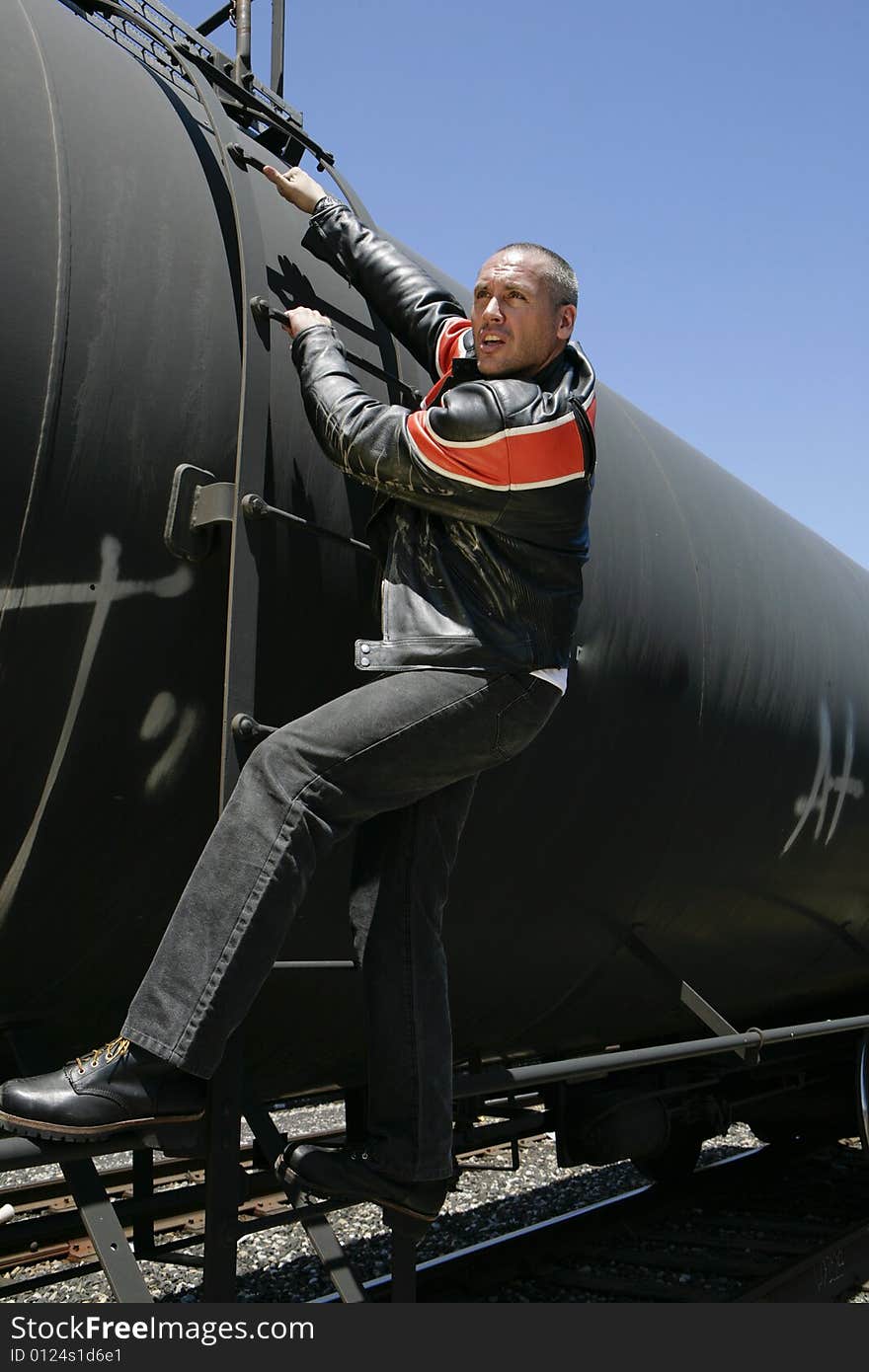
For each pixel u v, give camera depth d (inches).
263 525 90.2
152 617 83.2
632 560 137.9
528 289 83.4
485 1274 168.7
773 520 191.3
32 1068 86.5
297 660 93.9
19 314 76.1
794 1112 241.8
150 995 72.1
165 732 85.8
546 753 121.0
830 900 195.0
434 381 99.2
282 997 102.7
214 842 75.2
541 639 82.3
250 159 97.9
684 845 150.0
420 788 81.6
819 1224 215.5
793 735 168.4
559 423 77.9
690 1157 231.1
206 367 88.5
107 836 84.4
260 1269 182.5
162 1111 73.2
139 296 84.6
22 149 79.5
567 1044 165.8
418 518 84.3
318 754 76.7
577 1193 249.0
